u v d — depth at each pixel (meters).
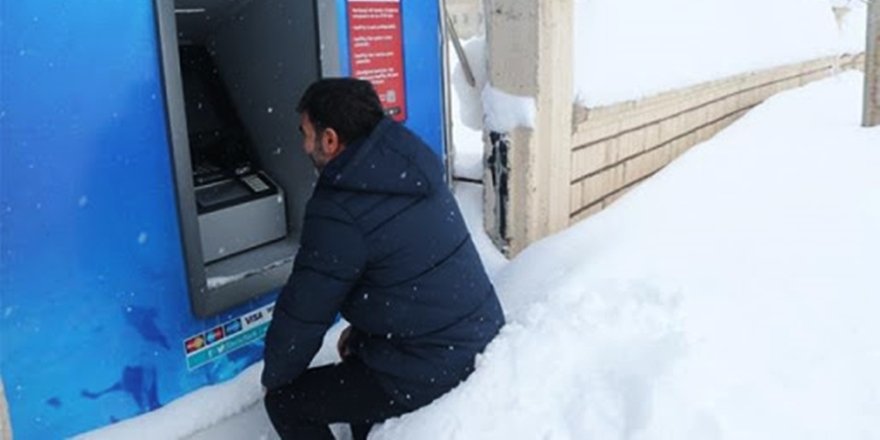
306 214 1.69
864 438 1.80
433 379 1.82
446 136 3.06
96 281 1.92
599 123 3.56
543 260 2.87
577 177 3.53
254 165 2.58
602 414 1.85
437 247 1.77
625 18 3.87
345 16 2.51
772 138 4.79
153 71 1.95
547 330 2.15
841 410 1.90
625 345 2.12
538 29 2.89
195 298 2.11
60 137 1.79
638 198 3.48
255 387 2.28
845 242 2.95
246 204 2.42
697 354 2.04
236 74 2.53
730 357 2.07
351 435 2.29
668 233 3.07
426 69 2.90
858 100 6.11
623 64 3.67
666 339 2.12
